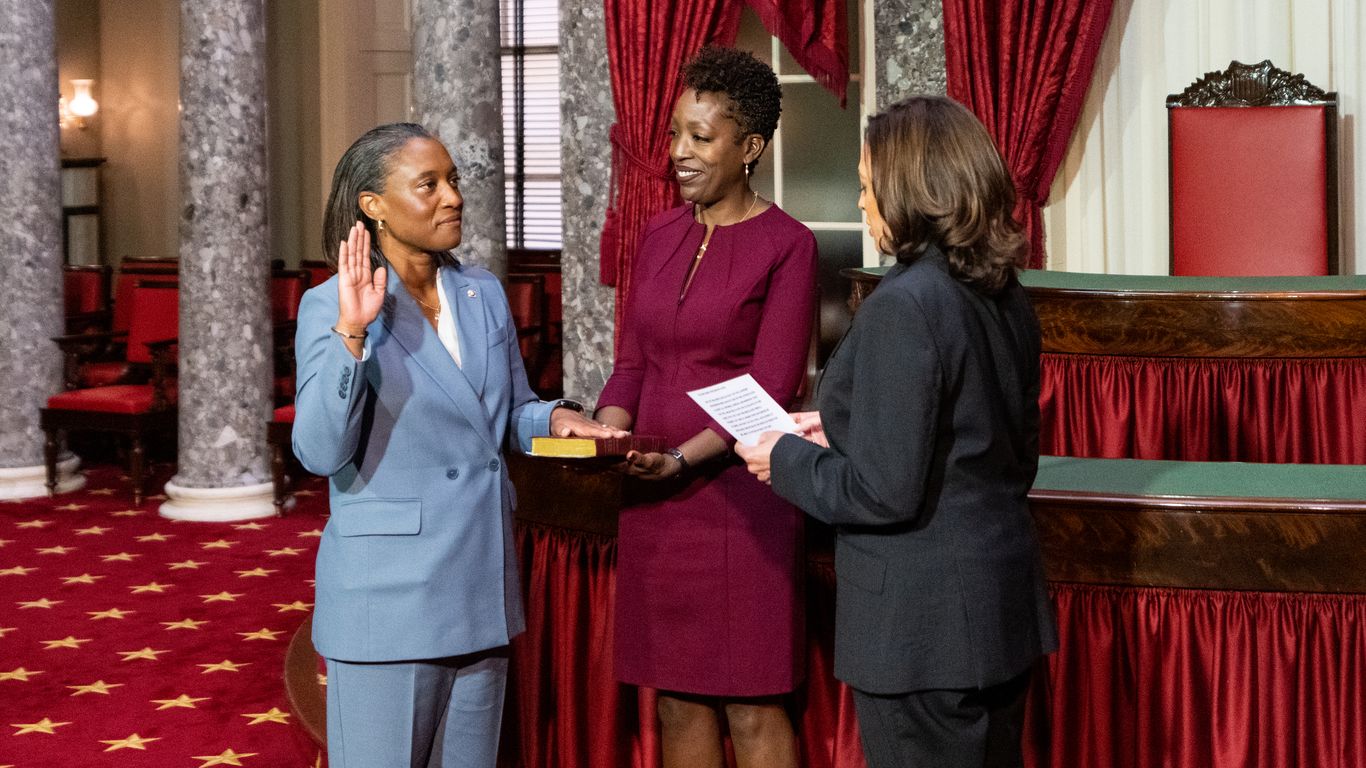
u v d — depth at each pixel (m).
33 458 8.02
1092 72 6.35
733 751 2.94
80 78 11.09
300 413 2.15
